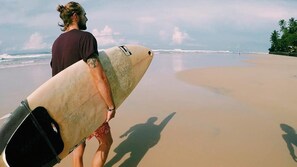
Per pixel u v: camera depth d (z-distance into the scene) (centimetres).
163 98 720
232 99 711
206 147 402
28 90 854
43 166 237
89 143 418
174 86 900
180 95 758
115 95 295
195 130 474
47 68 1548
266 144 413
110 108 259
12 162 220
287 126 496
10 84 966
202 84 947
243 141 425
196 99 711
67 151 254
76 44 247
